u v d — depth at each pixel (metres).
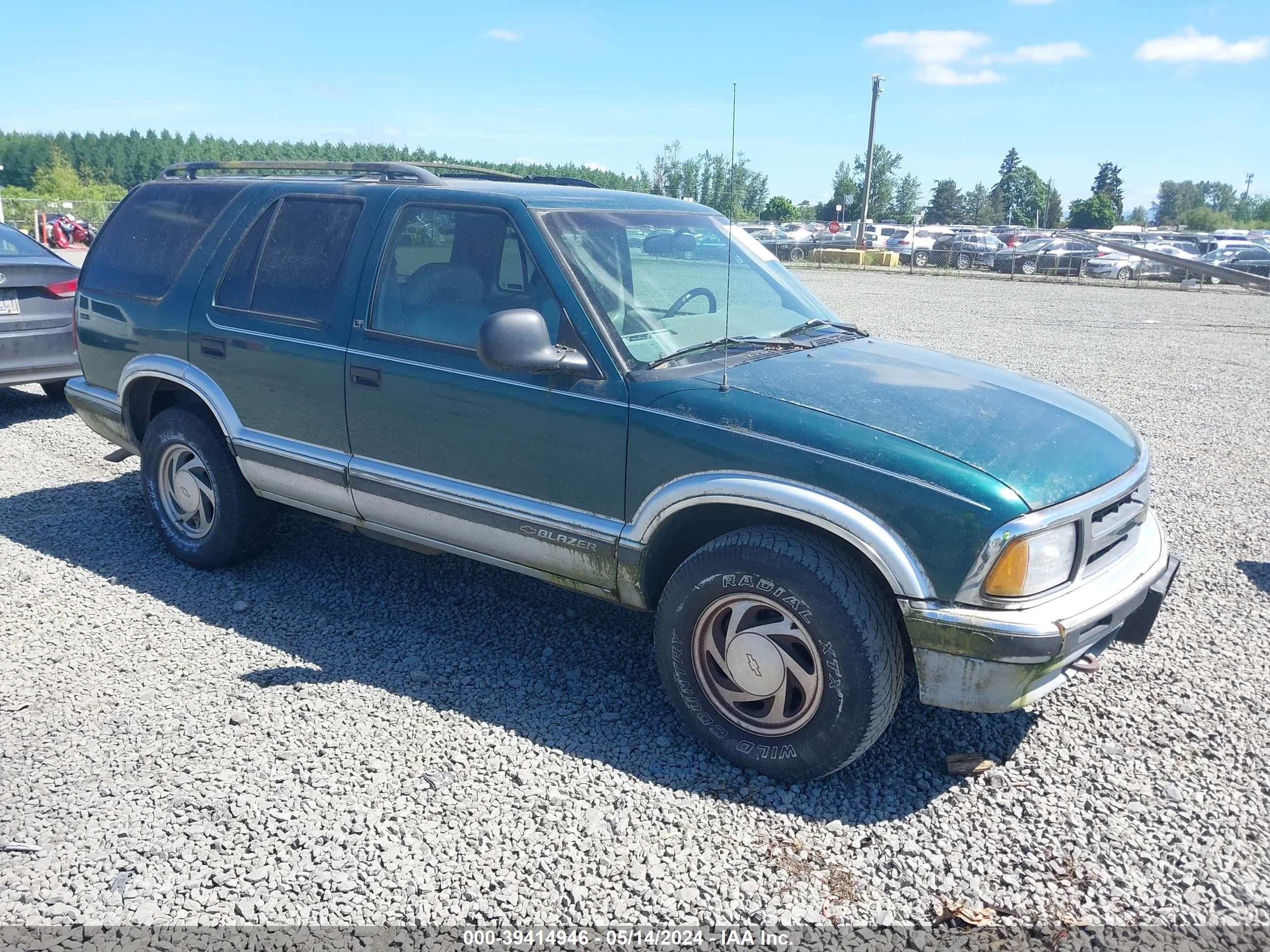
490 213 3.69
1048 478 2.94
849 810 3.06
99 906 2.57
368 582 4.75
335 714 3.53
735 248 4.36
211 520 4.75
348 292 4.00
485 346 3.23
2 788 3.04
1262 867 2.82
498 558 3.78
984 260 35.62
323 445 4.14
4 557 4.90
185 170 5.04
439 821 2.94
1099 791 3.18
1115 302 23.05
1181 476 7.05
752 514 3.25
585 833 2.91
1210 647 4.24
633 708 3.66
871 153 28.61
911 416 3.10
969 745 3.45
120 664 3.84
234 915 2.55
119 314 4.84
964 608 2.83
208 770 3.15
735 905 2.63
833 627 2.94
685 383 3.28
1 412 8.11
